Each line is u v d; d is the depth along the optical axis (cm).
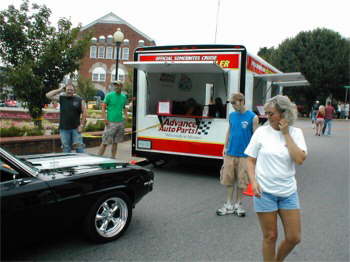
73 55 1063
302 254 367
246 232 423
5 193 289
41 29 1039
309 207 536
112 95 758
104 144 771
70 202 336
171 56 730
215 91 878
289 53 3497
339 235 420
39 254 346
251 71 720
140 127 768
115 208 388
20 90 987
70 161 412
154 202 542
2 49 1023
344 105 3412
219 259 349
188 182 685
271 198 284
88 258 341
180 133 729
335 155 1088
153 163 831
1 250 299
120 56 4525
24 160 403
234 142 480
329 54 3325
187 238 399
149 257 348
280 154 280
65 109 679
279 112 279
